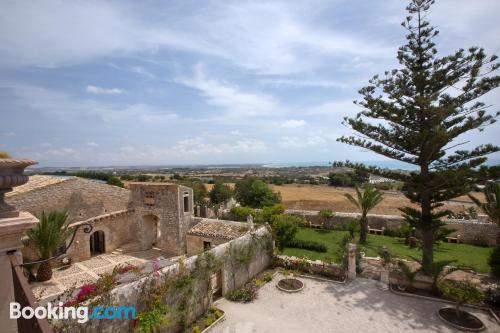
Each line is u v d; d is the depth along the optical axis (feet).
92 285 27.63
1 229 10.59
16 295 9.75
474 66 43.52
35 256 52.65
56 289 48.34
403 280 45.96
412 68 50.03
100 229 66.69
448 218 78.33
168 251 67.00
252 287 44.55
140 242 70.38
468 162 44.65
